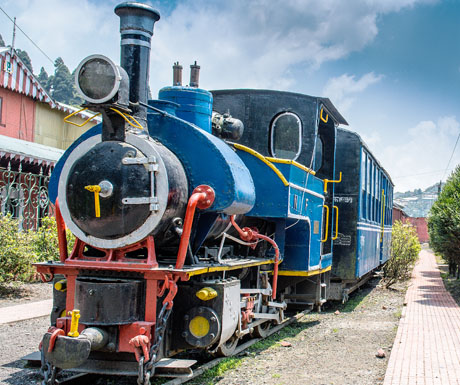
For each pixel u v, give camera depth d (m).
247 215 7.20
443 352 7.04
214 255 6.29
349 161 11.74
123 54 5.55
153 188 4.88
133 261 4.96
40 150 15.00
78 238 5.16
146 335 4.78
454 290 15.42
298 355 6.90
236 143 7.86
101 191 4.86
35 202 13.55
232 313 5.73
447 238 15.68
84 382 5.37
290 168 7.27
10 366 5.90
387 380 5.66
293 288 9.41
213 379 5.58
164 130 5.70
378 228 15.55
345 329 8.88
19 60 17.09
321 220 9.21
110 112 5.01
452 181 17.11
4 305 9.60
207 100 6.53
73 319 4.38
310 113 8.48
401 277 18.09
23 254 10.72
